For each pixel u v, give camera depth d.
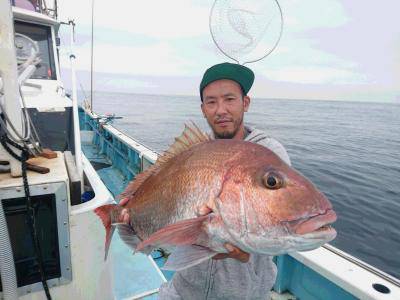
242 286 1.59
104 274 2.02
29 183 1.58
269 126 31.95
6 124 1.62
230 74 1.54
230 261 1.58
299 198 1.10
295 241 1.08
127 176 6.21
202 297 1.68
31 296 1.75
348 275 2.01
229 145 1.27
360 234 7.63
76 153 2.67
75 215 1.80
